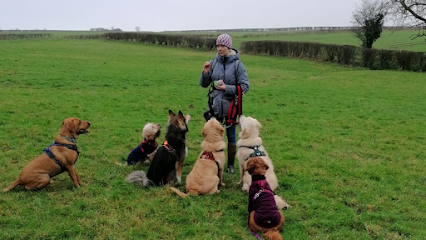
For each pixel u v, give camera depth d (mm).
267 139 8758
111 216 4383
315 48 34281
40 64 22062
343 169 6512
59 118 9727
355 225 4477
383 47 39156
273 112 12266
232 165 6430
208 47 42312
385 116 11961
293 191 5477
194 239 3965
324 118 11508
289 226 4352
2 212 4371
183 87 17141
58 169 5145
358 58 30953
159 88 16516
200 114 11578
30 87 14617
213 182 5137
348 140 8797
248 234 4148
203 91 16172
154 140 6539
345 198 5250
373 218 4637
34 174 4938
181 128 5824
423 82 21594
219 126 5645
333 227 4391
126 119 10164
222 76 6031
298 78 23188
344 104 14188
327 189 5547
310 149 7961
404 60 28328
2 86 14273
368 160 7215
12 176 5527
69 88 15078
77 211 4477
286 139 8742
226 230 4203
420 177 6250
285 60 33812
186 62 29938
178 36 45562
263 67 28859
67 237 3979
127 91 15195
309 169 6492
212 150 5434
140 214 4496
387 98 15945
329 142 8617
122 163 6574
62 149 5137
